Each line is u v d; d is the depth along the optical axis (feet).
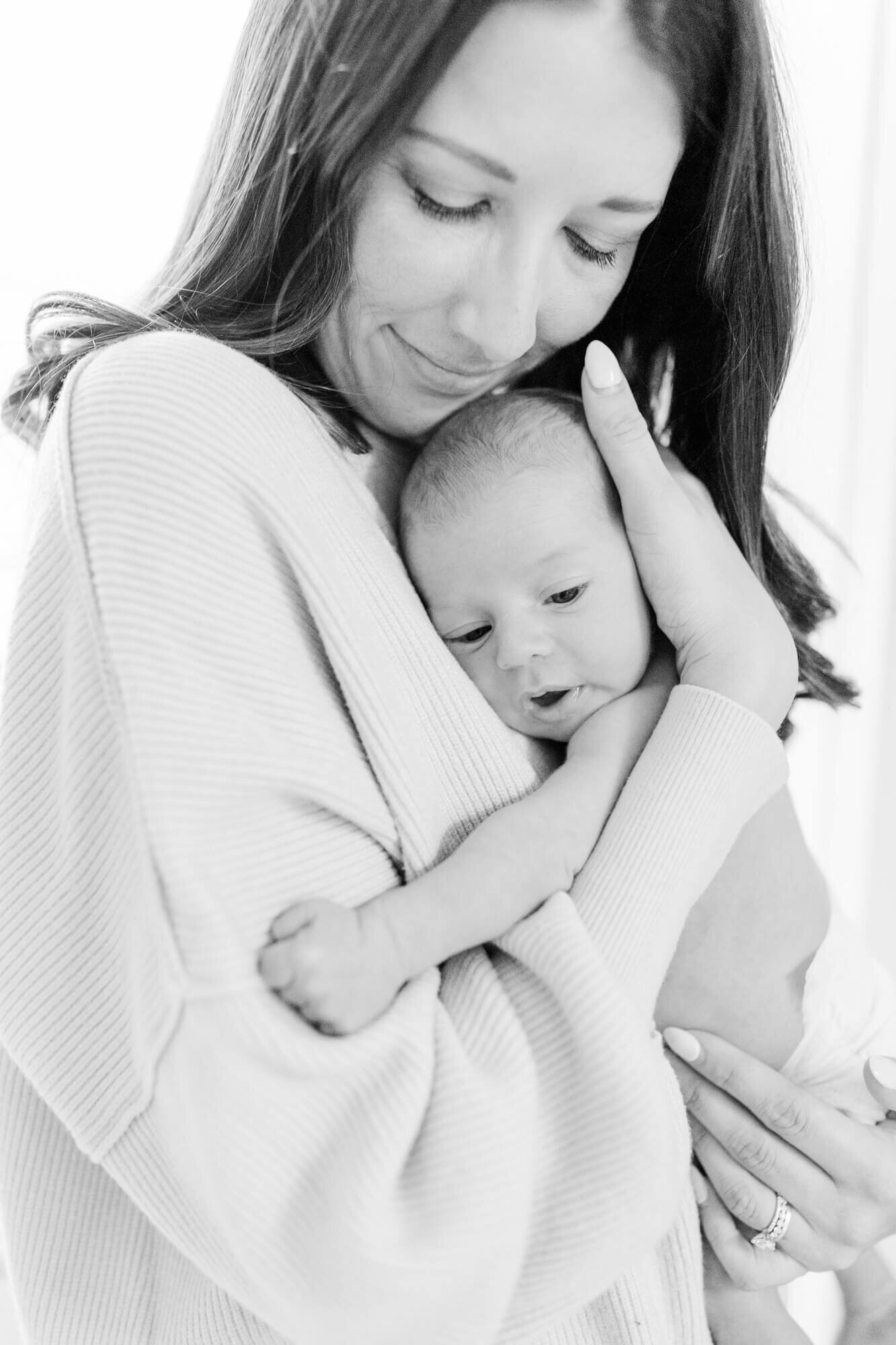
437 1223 2.37
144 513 2.47
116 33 6.38
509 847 2.72
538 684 3.17
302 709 2.59
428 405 3.25
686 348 3.83
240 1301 2.61
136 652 2.42
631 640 3.18
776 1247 3.35
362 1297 2.36
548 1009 2.63
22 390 3.38
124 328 3.18
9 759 2.69
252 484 2.60
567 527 3.11
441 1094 2.44
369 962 2.47
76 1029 2.65
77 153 6.45
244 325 3.02
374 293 2.95
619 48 2.67
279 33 2.94
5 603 5.74
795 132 4.10
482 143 2.67
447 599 3.20
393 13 2.60
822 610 4.38
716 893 3.22
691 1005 3.29
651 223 3.55
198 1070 2.34
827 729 6.84
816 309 6.55
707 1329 3.11
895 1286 4.16
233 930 2.37
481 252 2.87
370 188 2.82
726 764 2.95
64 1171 3.02
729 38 3.00
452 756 2.83
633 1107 2.53
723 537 3.35
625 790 2.94
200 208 3.31
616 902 2.76
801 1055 3.44
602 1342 2.90
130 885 2.48
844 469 6.66
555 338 3.28
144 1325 3.00
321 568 2.66
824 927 3.50
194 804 2.39
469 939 2.64
